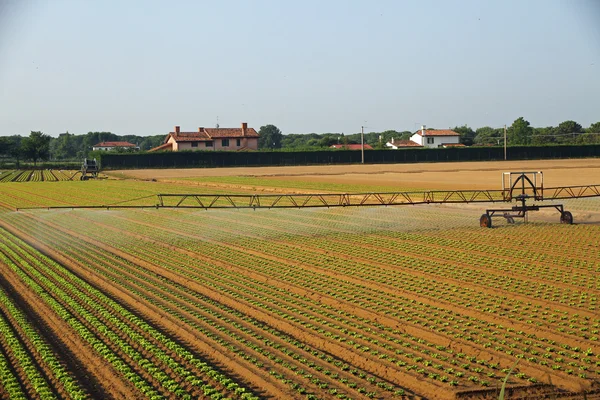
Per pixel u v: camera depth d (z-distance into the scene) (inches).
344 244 1286.9
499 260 1089.4
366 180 2942.9
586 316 762.2
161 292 911.7
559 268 1020.5
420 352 653.3
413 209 1877.5
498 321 752.3
